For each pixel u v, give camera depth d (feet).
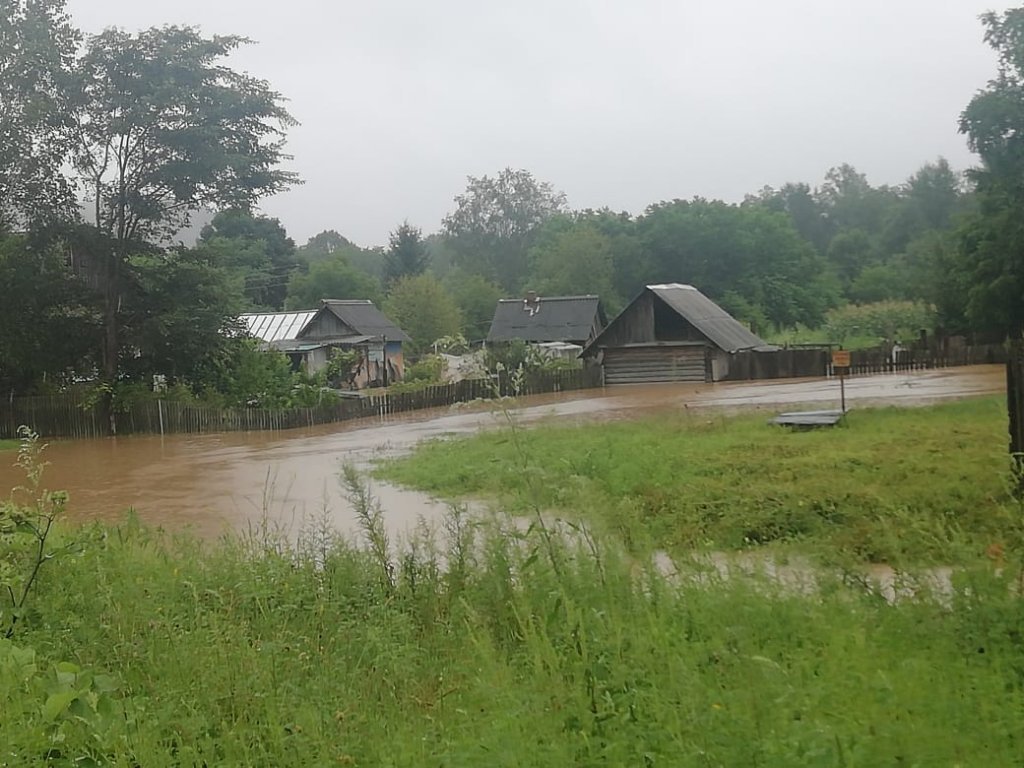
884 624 18.29
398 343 206.90
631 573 20.31
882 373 163.12
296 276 290.76
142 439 110.32
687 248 310.24
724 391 136.26
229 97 127.13
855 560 24.31
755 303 298.15
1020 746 12.95
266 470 71.36
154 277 128.47
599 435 66.28
